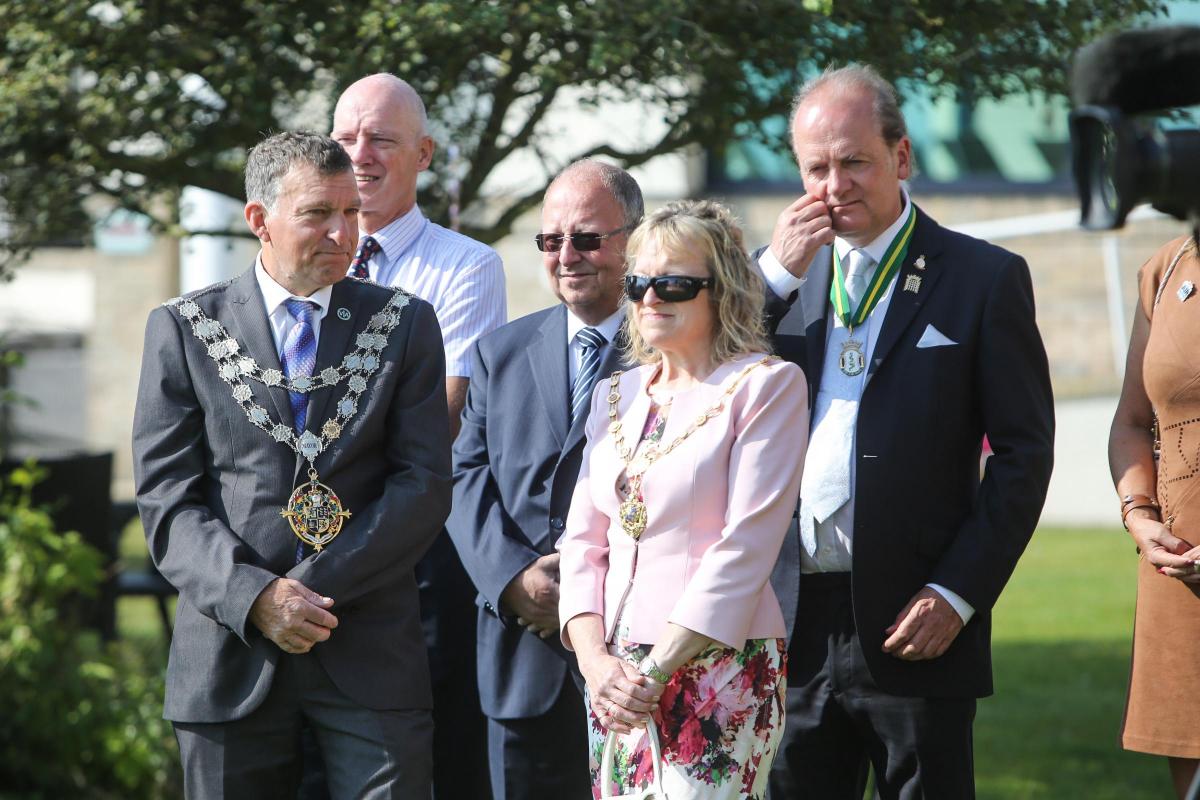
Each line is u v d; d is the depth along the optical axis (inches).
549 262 463.8
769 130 644.7
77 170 657.0
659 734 370.3
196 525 395.2
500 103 636.7
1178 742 416.2
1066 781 686.5
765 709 375.2
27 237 673.0
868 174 410.6
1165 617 421.4
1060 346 1798.7
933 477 409.4
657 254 385.1
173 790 682.2
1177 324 418.6
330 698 398.9
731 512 374.0
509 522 458.9
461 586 491.8
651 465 381.1
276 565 395.5
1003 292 409.7
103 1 599.2
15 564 706.2
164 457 403.2
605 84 641.6
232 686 395.5
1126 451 440.8
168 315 410.9
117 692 704.4
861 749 431.2
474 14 542.3
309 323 411.8
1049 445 408.2
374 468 410.0
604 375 447.2
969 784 411.2
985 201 1828.2
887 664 405.1
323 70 621.3
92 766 684.7
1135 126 236.4
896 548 405.7
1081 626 987.3
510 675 456.1
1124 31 242.5
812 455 417.7
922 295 414.9
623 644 376.8
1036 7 570.6
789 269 417.4
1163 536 415.2
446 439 417.7
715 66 567.2
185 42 598.5
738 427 379.6
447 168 647.8
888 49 560.7
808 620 420.8
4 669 684.1
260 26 595.8
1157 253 441.7
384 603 406.6
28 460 761.0
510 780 457.4
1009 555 401.1
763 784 376.8
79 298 1686.8
